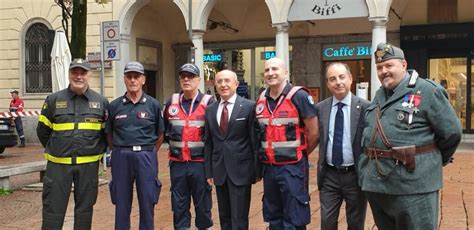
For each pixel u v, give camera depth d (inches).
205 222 242.4
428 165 161.6
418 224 162.2
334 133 198.1
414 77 165.5
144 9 783.1
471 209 297.1
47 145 228.8
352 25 735.1
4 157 599.8
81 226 226.7
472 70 693.9
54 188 223.1
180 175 238.4
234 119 217.3
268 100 203.5
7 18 788.6
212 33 818.8
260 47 796.6
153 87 825.5
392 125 163.6
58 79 500.7
